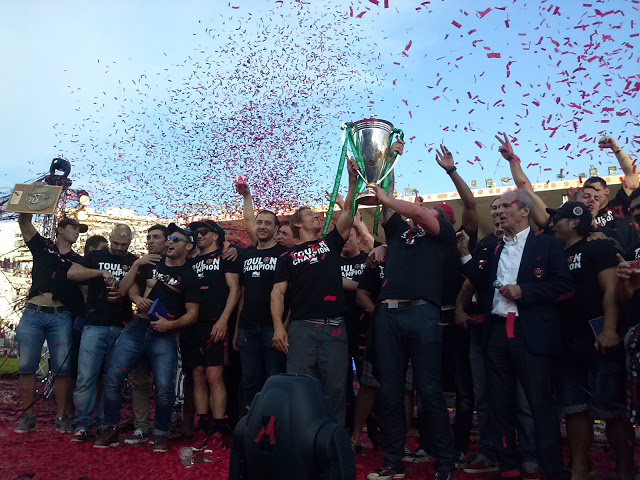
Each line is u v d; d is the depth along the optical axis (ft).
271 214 15.28
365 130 13.52
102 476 11.56
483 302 12.18
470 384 13.07
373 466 12.53
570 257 10.95
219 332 14.80
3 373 29.81
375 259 13.21
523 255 10.68
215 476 11.55
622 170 15.70
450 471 10.64
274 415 6.95
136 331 15.03
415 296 11.23
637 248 10.46
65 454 13.50
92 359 15.46
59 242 17.53
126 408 21.01
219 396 14.83
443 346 13.34
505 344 10.55
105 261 16.30
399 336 11.36
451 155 13.82
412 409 15.71
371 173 13.15
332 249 13.15
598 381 10.14
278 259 13.89
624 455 9.96
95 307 15.80
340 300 12.86
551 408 9.98
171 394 14.34
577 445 10.29
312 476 6.74
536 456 11.32
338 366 12.46
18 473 11.62
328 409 7.24
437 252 11.67
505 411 10.70
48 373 22.35
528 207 11.07
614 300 9.96
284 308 14.21
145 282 16.26
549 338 10.08
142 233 30.50
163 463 12.75
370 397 13.96
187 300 14.96
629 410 9.21
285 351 12.96
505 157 14.73
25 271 30.37
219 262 16.06
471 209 13.73
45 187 17.25
